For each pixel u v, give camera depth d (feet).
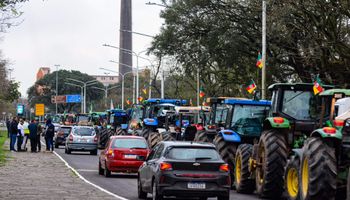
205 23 260.21
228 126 126.21
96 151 241.14
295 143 103.81
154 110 219.41
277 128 103.50
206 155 93.91
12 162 181.57
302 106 104.99
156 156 98.63
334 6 177.99
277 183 100.78
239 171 115.55
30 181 127.24
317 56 192.95
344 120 82.74
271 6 195.31
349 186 74.18
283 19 192.24
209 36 259.39
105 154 147.64
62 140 294.25
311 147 81.15
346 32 191.42
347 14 176.65
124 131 245.65
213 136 138.92
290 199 88.33
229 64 264.11
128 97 590.55
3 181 126.11
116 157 144.15
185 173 91.97
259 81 250.57
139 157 144.56
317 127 102.32
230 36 251.60
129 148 144.97
